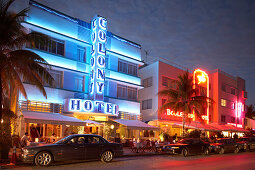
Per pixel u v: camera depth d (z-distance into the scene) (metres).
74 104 22.77
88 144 13.70
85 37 26.39
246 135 46.66
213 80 45.09
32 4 22.48
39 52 22.31
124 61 30.69
